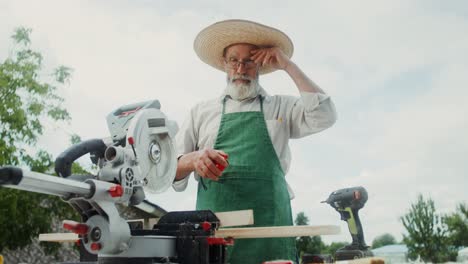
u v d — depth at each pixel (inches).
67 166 62.2
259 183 98.0
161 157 68.8
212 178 83.0
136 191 63.0
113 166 62.2
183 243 63.6
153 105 70.5
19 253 434.9
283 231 69.9
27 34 402.6
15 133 373.7
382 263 60.1
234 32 109.3
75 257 448.5
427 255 824.3
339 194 98.3
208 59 122.8
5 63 390.3
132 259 59.7
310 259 74.1
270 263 60.0
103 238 57.4
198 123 110.6
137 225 75.0
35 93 387.9
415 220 845.8
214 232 65.9
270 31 108.5
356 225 95.9
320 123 103.3
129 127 64.2
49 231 375.6
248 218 72.3
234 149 101.9
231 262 90.7
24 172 48.7
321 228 67.3
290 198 105.0
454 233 989.8
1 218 342.0
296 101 110.1
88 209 59.1
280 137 106.1
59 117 389.1
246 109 107.4
